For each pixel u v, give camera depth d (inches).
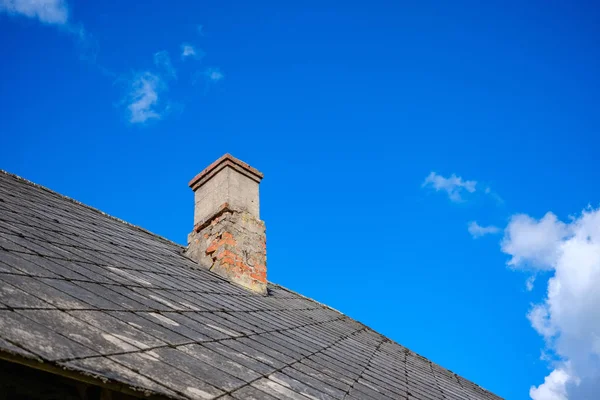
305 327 300.5
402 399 234.8
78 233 245.4
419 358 412.8
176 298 213.3
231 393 134.4
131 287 193.3
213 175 369.1
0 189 253.9
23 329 107.7
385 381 256.7
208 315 210.2
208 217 351.9
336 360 246.7
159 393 110.7
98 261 209.2
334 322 381.7
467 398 341.1
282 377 173.3
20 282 136.1
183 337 161.8
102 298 159.6
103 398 121.3
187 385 124.3
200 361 147.7
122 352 123.9
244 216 353.4
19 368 114.2
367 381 234.8
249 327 224.1
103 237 268.2
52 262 173.2
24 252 167.5
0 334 99.7
